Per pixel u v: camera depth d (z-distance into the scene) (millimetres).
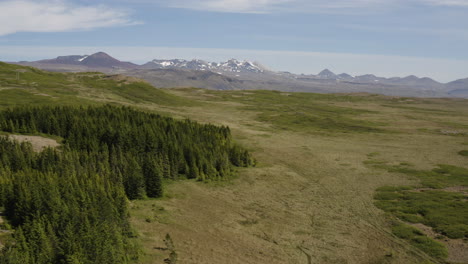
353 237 45844
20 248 30984
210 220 49938
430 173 76500
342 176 75812
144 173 59438
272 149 101438
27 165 57656
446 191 63875
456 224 47500
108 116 96562
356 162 87750
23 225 35750
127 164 63625
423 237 44438
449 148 102812
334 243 44000
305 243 43906
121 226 40125
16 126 80562
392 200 59969
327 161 88938
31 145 66875
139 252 36719
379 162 87312
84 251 31938
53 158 59875
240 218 51719
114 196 46562
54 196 40500
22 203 39719
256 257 39375
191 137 89250
